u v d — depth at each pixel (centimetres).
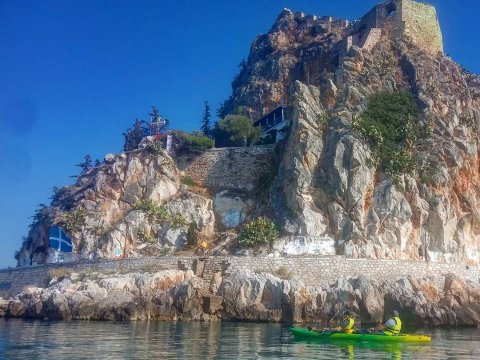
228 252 6234
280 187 6644
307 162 6400
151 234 6912
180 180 7588
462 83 7650
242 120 8362
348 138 6312
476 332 4400
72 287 5694
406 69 7500
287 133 7225
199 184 7575
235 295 5238
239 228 6862
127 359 2584
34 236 8050
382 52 7738
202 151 7775
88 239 7075
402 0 8250
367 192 6128
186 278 5612
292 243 5962
